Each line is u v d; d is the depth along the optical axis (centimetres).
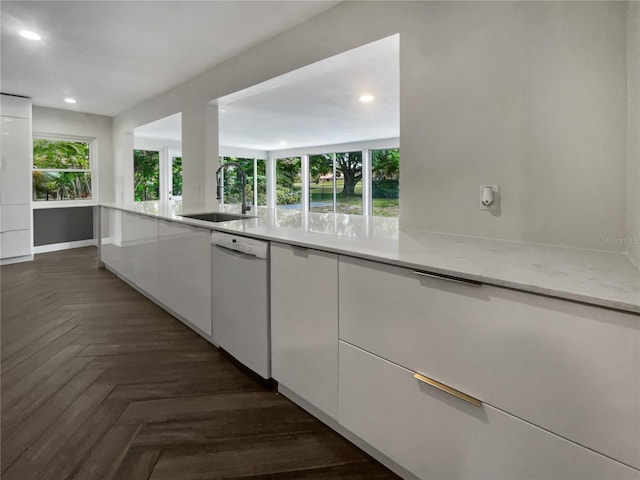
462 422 109
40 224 580
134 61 341
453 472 112
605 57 132
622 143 129
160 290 306
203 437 156
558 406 89
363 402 139
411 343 121
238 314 207
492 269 108
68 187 600
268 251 182
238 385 198
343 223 232
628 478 80
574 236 141
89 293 363
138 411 174
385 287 128
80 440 153
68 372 210
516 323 96
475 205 169
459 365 108
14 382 198
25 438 153
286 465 141
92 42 298
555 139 144
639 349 77
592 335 83
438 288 112
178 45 302
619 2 128
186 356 232
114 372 211
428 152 185
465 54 169
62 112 570
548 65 145
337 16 232
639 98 115
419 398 120
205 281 239
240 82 321
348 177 898
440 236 173
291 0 229
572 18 138
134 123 548
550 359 90
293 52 266
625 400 79
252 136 768
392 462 138
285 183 1052
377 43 212
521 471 97
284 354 176
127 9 244
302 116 550
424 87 185
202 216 319
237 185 998
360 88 402
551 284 91
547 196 147
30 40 295
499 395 100
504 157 158
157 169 776
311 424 166
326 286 151
